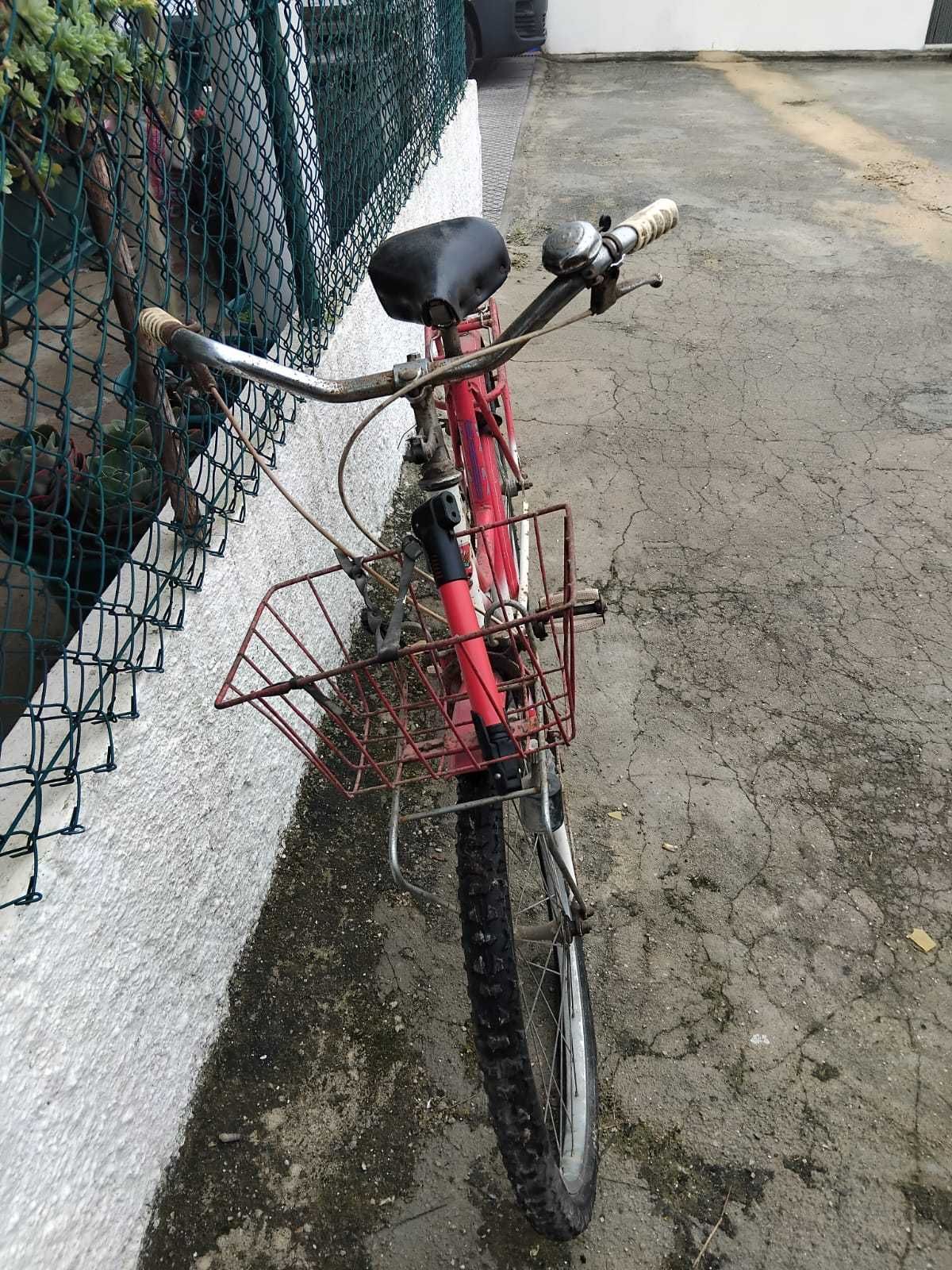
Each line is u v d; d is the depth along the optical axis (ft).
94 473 7.25
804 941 7.08
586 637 9.98
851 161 25.41
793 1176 5.80
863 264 19.15
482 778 4.69
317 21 9.08
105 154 5.35
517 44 33.32
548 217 22.09
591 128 29.76
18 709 7.47
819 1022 6.57
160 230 6.86
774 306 17.49
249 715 7.22
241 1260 5.61
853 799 8.14
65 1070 4.74
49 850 4.66
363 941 7.23
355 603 10.03
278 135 8.11
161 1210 5.80
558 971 6.40
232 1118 6.25
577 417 14.15
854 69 36.19
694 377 15.16
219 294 7.25
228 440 7.01
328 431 9.21
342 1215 5.77
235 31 7.17
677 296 18.04
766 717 8.98
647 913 7.32
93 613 5.92
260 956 7.15
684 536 11.48
